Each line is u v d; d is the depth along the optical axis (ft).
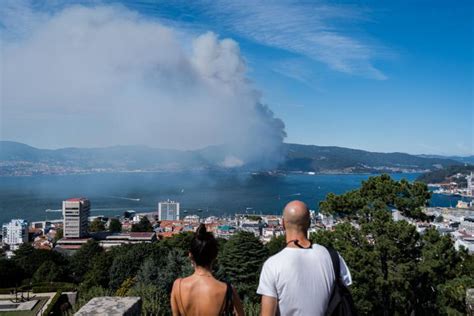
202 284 12.67
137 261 139.33
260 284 12.09
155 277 79.56
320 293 11.69
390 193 56.95
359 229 55.67
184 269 80.38
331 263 12.16
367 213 56.44
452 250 51.90
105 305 19.69
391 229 51.01
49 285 142.61
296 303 11.59
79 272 198.29
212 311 12.49
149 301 42.11
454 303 51.62
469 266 55.52
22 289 134.62
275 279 11.80
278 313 11.81
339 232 55.16
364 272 48.93
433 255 51.49
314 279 11.75
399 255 52.49
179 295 12.79
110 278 141.49
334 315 11.80
